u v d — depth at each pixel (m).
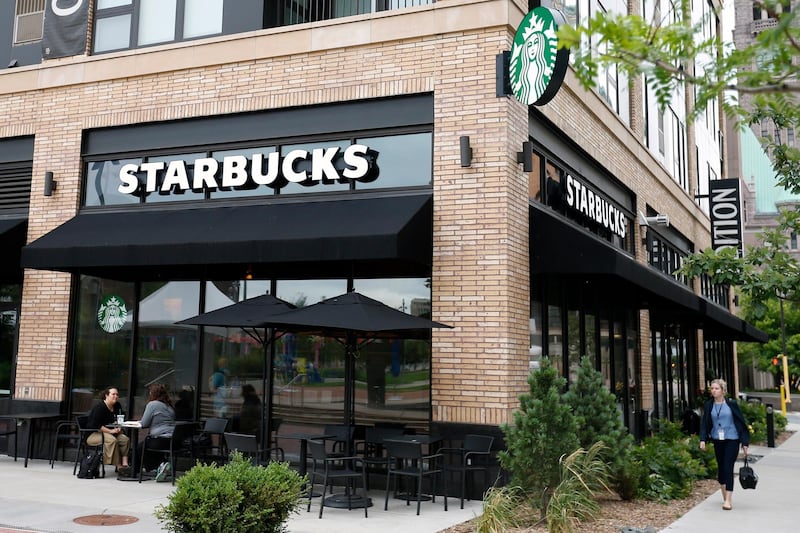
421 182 11.66
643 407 17.50
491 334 10.75
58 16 14.66
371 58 12.10
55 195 14.02
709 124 30.11
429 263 11.27
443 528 8.61
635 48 4.38
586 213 14.28
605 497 10.64
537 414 8.84
